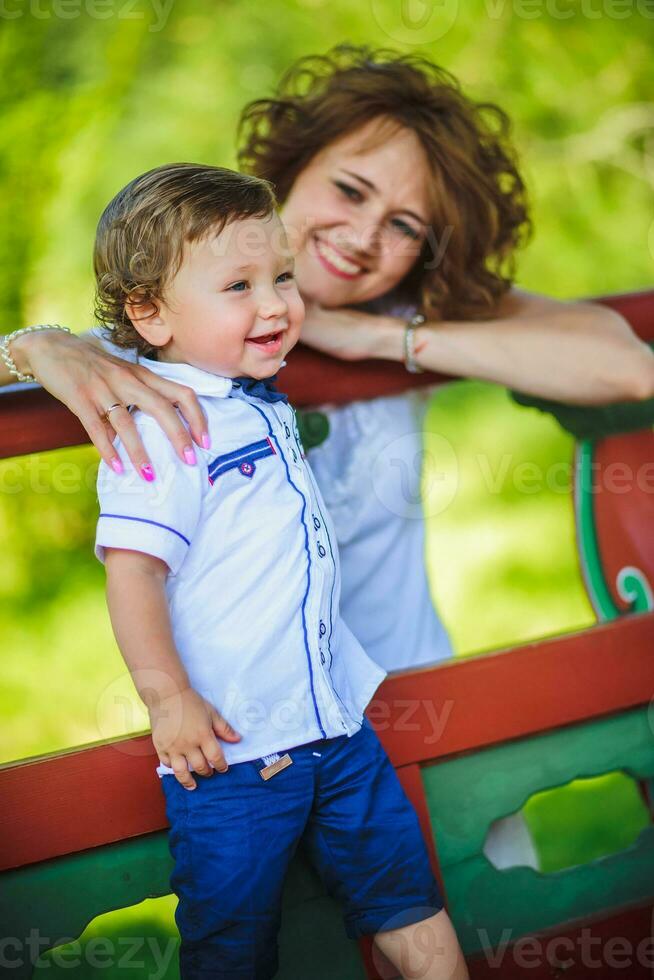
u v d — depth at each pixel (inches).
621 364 67.2
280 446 51.3
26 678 133.4
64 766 53.3
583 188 162.9
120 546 46.8
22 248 141.5
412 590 74.0
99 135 144.5
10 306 140.9
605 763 62.4
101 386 49.2
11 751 125.3
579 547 82.7
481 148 76.2
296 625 49.8
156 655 46.3
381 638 73.0
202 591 49.0
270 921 49.6
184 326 49.9
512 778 60.6
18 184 141.7
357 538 72.6
